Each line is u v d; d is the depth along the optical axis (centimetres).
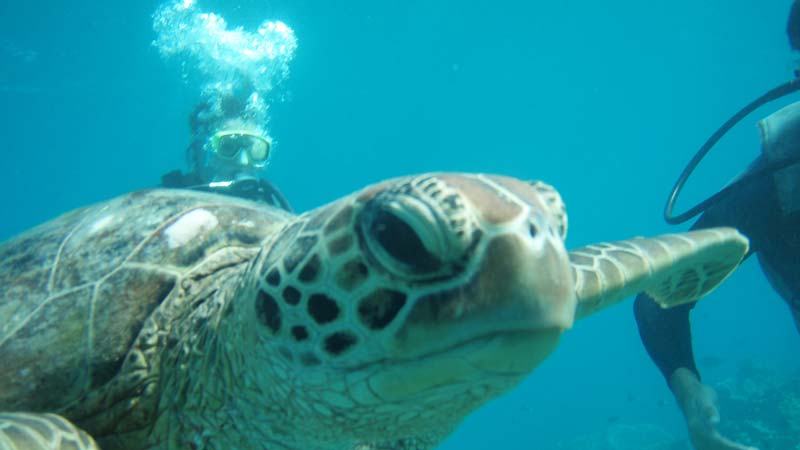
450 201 37
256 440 51
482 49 973
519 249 36
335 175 1681
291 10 702
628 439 500
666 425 556
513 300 35
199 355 51
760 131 90
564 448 552
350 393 41
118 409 53
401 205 37
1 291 60
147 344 54
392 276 37
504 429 895
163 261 59
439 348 37
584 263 60
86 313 56
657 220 2177
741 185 87
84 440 45
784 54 1359
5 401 52
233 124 184
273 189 159
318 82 993
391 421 45
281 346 42
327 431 48
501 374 38
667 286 74
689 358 83
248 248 64
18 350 54
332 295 39
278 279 42
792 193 82
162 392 53
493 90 1180
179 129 964
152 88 761
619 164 1934
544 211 40
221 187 154
